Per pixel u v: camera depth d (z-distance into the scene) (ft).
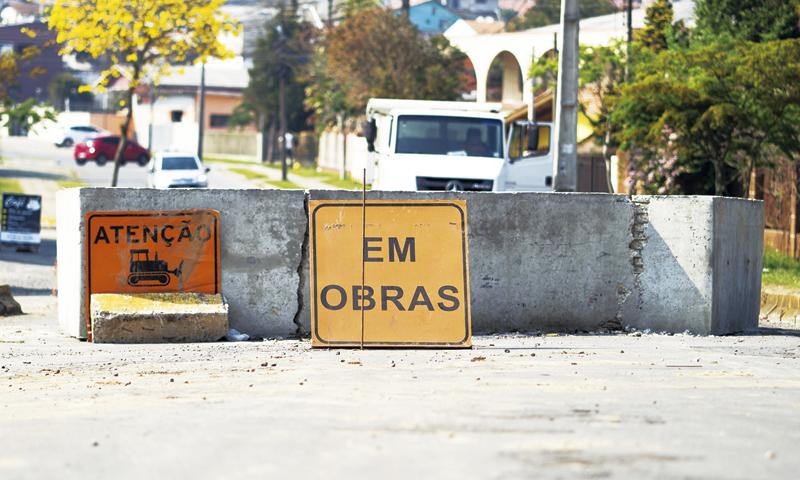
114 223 59.67
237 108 457.68
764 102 117.91
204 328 58.59
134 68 155.84
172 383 42.27
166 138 451.12
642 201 63.62
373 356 50.21
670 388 39.70
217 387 40.45
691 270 62.95
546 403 35.22
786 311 88.07
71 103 533.96
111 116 474.08
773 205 134.41
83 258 59.57
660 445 28.19
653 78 122.72
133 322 58.08
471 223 62.49
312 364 46.88
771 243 131.95
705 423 31.89
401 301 54.08
